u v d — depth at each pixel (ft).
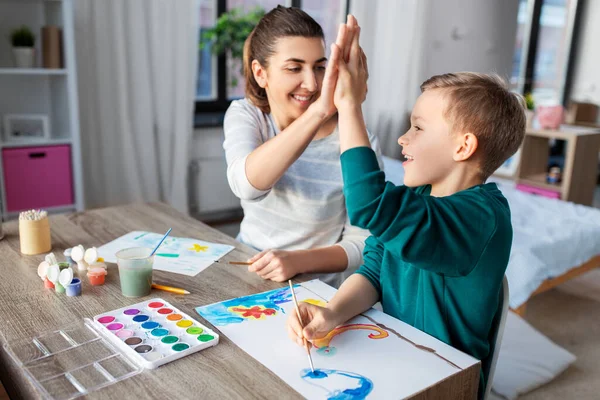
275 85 3.87
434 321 3.01
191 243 4.16
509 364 6.43
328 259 3.78
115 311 2.97
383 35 13.09
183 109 10.50
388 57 13.24
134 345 2.60
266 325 2.88
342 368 2.48
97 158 10.03
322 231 4.30
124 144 10.05
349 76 2.88
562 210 8.73
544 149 12.84
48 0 8.66
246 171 3.52
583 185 12.10
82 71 9.53
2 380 2.78
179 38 10.19
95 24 9.42
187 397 2.22
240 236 4.65
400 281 3.25
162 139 10.58
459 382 2.49
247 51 4.14
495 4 15.69
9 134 8.78
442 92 2.85
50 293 3.23
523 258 6.73
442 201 2.61
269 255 3.59
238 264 3.76
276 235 4.33
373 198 2.51
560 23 17.39
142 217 4.78
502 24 16.08
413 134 2.95
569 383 6.46
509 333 6.85
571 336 7.71
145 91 10.11
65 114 9.17
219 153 11.91
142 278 3.19
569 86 17.95
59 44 8.78
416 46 13.69
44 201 8.98
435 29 14.52
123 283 3.19
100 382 2.31
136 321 2.85
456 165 2.91
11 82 9.38
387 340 2.77
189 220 4.73
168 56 10.19
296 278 3.58
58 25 8.88
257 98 4.26
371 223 2.52
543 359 6.59
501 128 2.81
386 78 13.35
